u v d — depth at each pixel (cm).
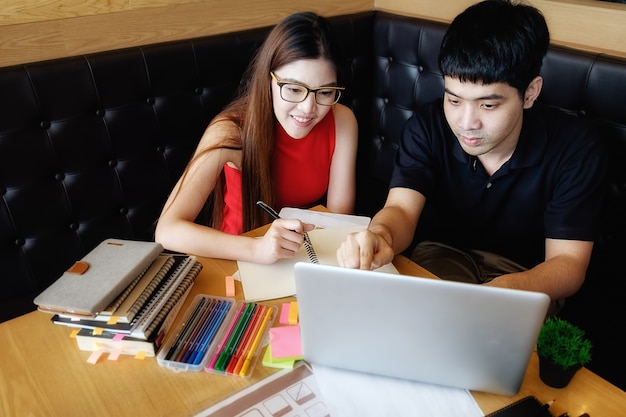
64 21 156
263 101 126
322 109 123
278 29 120
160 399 71
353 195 153
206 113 178
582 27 151
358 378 74
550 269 101
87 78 152
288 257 100
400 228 113
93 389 73
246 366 75
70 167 157
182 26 177
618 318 131
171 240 108
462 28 97
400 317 66
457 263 129
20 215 152
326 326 71
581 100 141
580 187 112
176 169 178
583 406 69
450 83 99
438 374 71
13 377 75
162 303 83
